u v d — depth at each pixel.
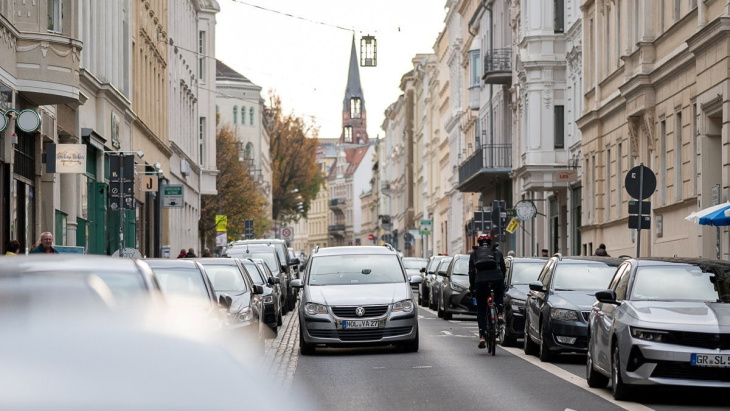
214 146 116.44
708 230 42.91
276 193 189.62
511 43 93.31
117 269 8.65
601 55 62.34
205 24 117.31
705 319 20.55
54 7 42.38
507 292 36.91
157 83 82.38
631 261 23.56
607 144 61.50
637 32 54.62
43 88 41.31
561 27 76.56
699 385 20.09
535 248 83.31
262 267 46.94
